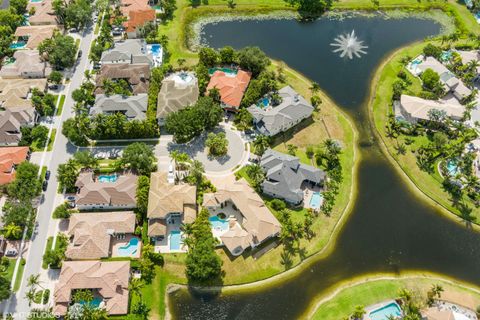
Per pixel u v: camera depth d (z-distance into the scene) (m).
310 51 187.50
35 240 117.31
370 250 123.50
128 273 109.75
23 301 106.06
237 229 121.75
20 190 122.00
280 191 129.50
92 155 134.38
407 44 194.12
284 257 119.38
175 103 148.62
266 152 139.38
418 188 139.00
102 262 111.44
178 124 138.25
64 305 103.62
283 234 117.56
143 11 187.25
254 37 193.12
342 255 122.12
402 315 108.44
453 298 113.19
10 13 187.25
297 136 150.12
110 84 154.12
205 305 109.81
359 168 143.62
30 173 126.06
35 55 168.00
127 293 107.19
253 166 132.50
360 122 157.88
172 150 142.00
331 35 197.00
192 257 110.25
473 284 117.56
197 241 114.62
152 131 143.62
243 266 116.31
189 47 184.38
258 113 150.00
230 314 108.75
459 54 181.38
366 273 118.56
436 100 164.00
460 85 167.12
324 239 124.50
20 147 136.12
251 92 157.50
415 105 157.00
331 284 115.75
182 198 123.56
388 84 172.38
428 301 111.88
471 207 134.12
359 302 111.56
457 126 152.50
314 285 115.38
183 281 112.75
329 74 176.62
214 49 184.25
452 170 142.88
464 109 158.62
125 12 194.50
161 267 114.31
